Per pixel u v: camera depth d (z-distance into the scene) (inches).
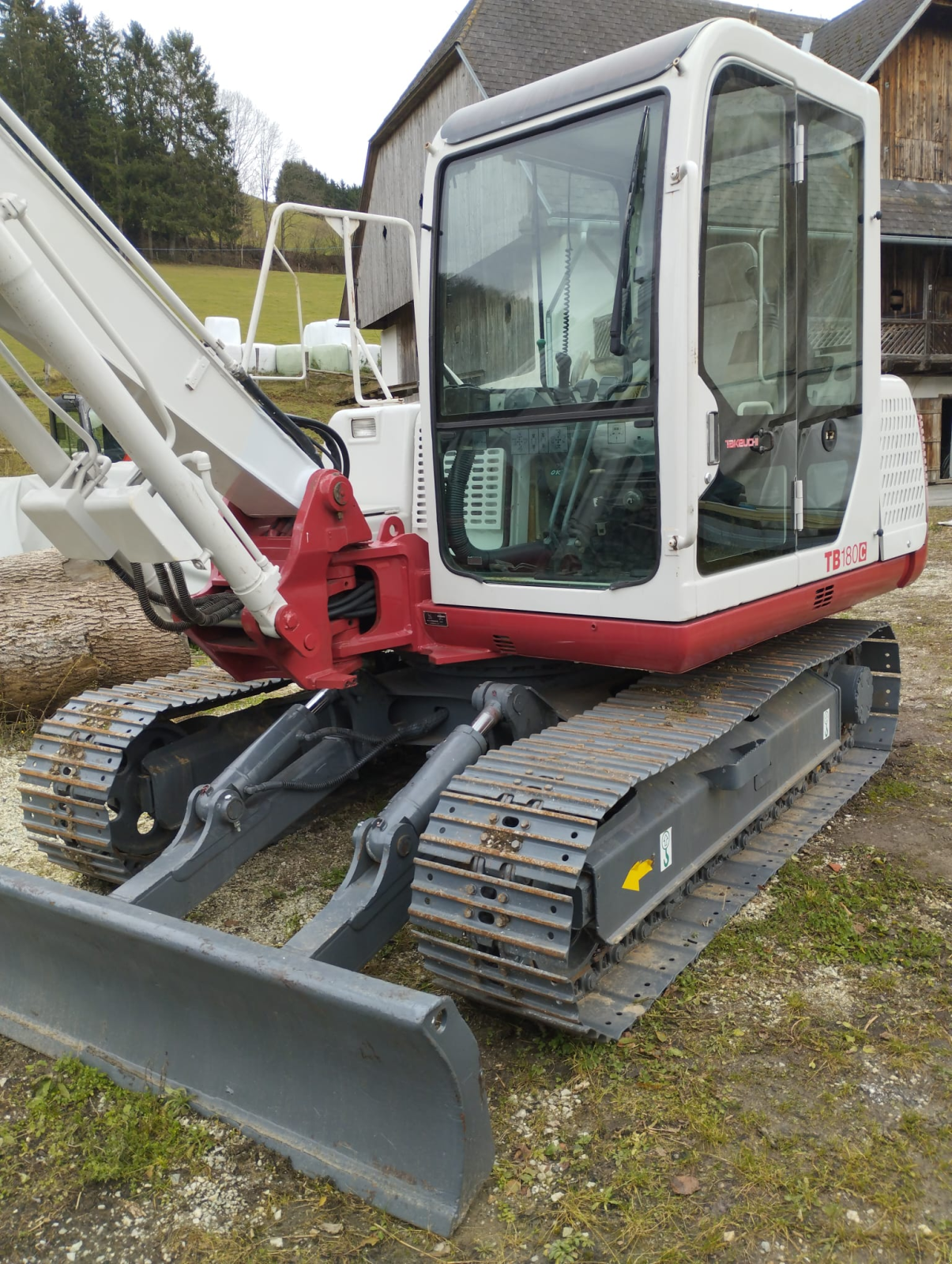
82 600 237.9
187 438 115.7
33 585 239.9
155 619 112.5
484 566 130.3
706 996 114.0
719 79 110.2
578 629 120.4
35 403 659.4
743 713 118.7
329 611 127.5
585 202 115.0
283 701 162.4
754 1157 88.9
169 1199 88.5
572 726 118.3
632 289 111.7
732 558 121.4
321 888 148.3
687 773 123.6
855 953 122.0
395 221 145.9
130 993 102.8
